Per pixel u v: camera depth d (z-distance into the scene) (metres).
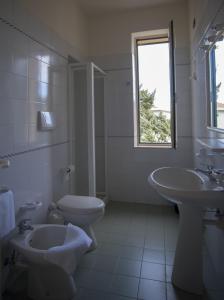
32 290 1.45
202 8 1.94
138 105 3.19
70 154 2.56
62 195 2.39
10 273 1.60
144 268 1.74
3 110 1.53
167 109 3.10
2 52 1.51
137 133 3.19
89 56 3.16
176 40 2.88
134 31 3.00
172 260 1.83
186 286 1.50
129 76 3.05
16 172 1.66
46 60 2.07
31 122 1.85
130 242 2.12
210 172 1.51
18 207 1.68
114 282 1.59
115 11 2.99
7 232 1.36
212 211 1.54
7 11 1.56
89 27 3.15
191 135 2.89
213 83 1.80
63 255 1.31
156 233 2.28
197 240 1.49
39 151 1.97
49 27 2.12
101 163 3.19
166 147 3.00
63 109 2.42
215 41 1.62
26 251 1.32
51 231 1.65
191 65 2.75
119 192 3.21
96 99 3.15
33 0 1.87
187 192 1.17
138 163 3.11
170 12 2.88
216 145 1.51
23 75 1.74
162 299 1.44
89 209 1.82
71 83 2.55
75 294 1.47
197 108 2.41
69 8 2.57
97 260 1.84
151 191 3.09
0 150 1.50
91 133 2.42
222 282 1.47
